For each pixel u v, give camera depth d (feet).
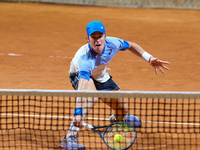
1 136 66.69
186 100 85.46
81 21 226.99
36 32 189.47
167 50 158.61
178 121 74.08
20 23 211.00
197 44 171.01
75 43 168.66
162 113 78.18
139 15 260.21
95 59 64.44
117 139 62.85
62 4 295.89
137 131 69.56
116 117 72.84
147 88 104.37
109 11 275.18
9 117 74.23
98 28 61.31
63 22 220.84
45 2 296.51
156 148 63.10
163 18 248.93
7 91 57.11
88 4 299.79
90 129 70.95
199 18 251.80
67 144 62.03
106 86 70.85
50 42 168.45
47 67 127.03
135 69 126.21
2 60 134.72
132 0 310.04
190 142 65.16
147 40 179.11
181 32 199.41
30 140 65.51
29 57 140.77
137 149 62.54
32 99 82.69
